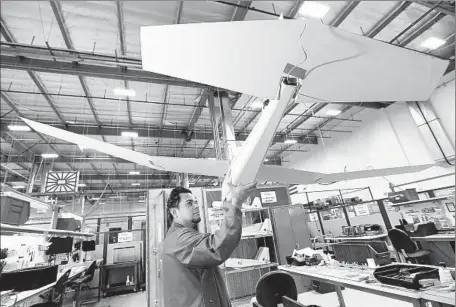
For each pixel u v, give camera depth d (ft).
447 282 5.60
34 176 24.32
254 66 1.59
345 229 19.17
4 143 21.48
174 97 18.01
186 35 1.38
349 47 1.60
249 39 1.47
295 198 32.32
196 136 22.97
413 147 18.95
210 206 13.94
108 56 12.15
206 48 1.45
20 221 7.34
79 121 19.77
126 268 20.70
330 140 27.17
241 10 11.87
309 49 1.58
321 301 12.39
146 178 34.86
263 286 5.47
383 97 1.98
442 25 13.97
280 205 16.03
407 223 15.66
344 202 20.57
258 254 13.87
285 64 1.63
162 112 19.86
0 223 6.34
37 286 9.36
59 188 17.92
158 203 11.20
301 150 30.50
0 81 14.89
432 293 5.10
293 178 3.55
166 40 1.38
